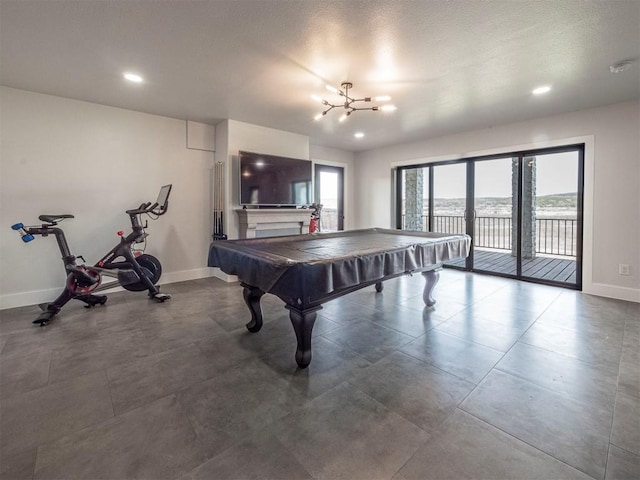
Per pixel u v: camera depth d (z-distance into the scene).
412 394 1.93
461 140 5.32
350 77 3.12
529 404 1.81
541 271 5.11
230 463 1.41
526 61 2.79
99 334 2.83
